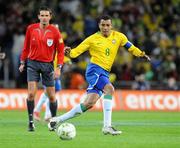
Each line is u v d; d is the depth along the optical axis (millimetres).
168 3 99438
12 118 58469
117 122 54500
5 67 83625
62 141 36594
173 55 88875
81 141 36594
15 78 84125
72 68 82562
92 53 40500
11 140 37156
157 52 89062
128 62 85500
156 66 86625
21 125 49719
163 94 76438
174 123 53688
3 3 92125
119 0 97312
